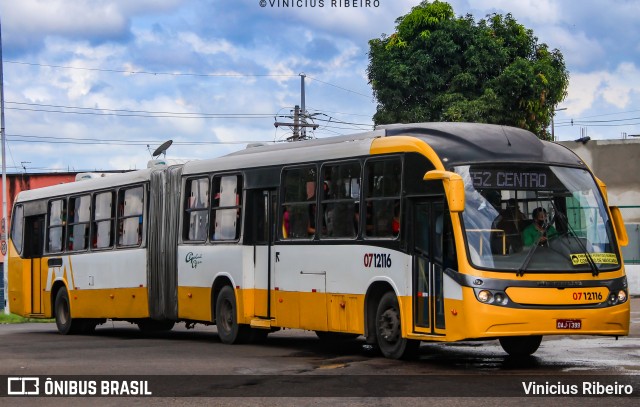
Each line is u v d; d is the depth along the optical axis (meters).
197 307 19.91
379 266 15.16
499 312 13.22
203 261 19.70
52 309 25.20
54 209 25.34
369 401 11.03
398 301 14.76
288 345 18.64
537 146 14.49
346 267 15.91
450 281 13.69
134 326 29.17
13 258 26.92
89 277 23.47
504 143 14.34
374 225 15.39
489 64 35.25
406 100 35.81
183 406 10.99
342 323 15.98
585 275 13.62
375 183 15.47
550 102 36.19
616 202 46.72
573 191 14.18
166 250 20.89
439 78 35.31
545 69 35.72
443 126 14.86
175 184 20.83
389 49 36.09
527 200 13.93
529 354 15.70
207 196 19.84
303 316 16.94
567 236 13.84
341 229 16.14
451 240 13.73
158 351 17.64
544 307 13.33
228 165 19.28
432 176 13.87
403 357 14.95
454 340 13.59
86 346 19.42
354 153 15.98
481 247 13.52
